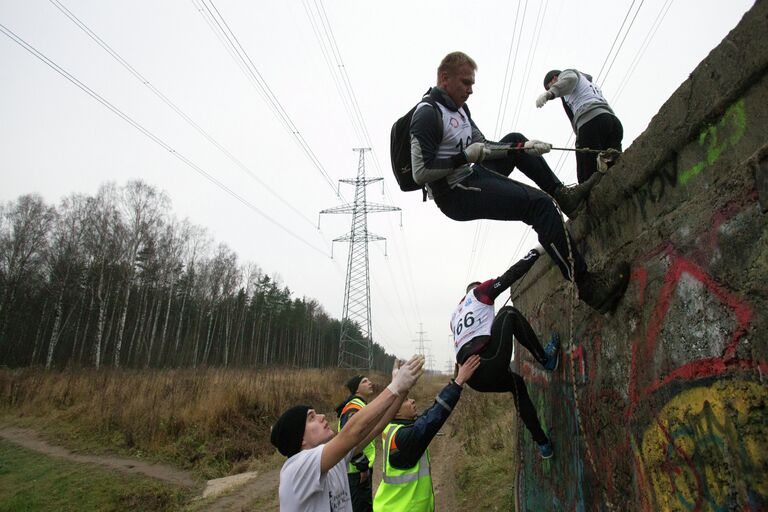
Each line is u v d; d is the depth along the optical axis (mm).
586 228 2734
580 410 2801
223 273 44188
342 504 2139
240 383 14469
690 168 1694
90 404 13445
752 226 1346
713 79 1521
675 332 1745
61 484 8789
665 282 1828
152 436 11078
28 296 31234
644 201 2033
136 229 31812
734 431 1387
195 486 9203
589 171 3074
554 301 3475
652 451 1895
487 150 2293
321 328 67188
